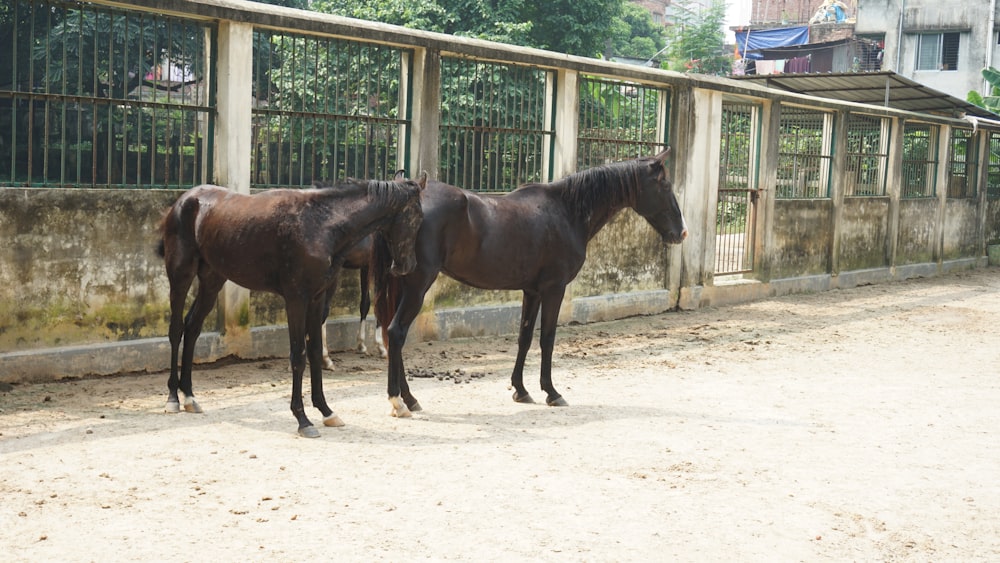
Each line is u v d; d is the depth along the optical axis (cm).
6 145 1216
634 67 1154
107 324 782
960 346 1090
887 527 486
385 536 443
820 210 1557
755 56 4156
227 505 478
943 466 602
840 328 1202
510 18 2383
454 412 703
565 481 538
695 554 437
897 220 1758
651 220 777
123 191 782
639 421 693
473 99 1016
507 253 698
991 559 449
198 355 827
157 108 801
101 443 583
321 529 448
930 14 3366
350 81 934
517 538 447
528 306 741
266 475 529
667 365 929
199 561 406
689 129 1255
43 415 646
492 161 1045
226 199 644
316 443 601
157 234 804
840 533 474
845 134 1579
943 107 1995
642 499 512
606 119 1174
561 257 726
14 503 470
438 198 667
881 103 1998
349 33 886
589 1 2603
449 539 442
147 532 437
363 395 747
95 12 764
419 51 952
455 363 902
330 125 920
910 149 1834
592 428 667
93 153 773
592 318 1173
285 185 887
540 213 718
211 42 823
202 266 666
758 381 863
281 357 888
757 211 1430
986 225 2134
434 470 550
